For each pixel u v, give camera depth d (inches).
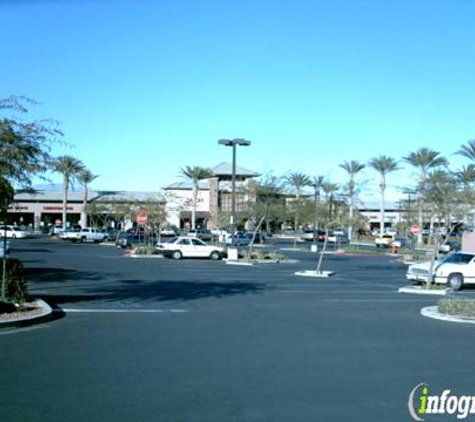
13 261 649.6
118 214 2502.5
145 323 557.6
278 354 420.5
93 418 273.0
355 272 1359.5
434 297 872.9
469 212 1048.2
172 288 897.5
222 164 3710.6
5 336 480.4
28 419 270.8
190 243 1699.1
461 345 471.5
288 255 2021.4
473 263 1017.5
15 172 565.3
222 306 700.0
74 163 2827.3
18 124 561.3
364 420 276.4
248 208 2197.3
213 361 394.0
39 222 3631.9
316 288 960.9
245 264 1530.5
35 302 646.5
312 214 2460.6
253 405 295.7
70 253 1792.6
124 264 1402.6
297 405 297.1
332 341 477.7
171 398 305.9
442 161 2490.2
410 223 2375.7
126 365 378.3
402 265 1624.0
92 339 469.4
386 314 661.9
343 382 344.5
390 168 3024.1
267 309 680.4
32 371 360.2
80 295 780.0
